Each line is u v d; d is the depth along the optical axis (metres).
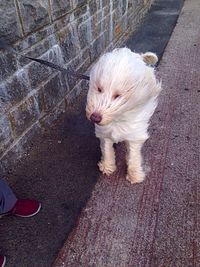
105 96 0.54
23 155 0.90
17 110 0.84
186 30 1.75
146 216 0.73
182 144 0.94
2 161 0.82
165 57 1.46
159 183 0.81
